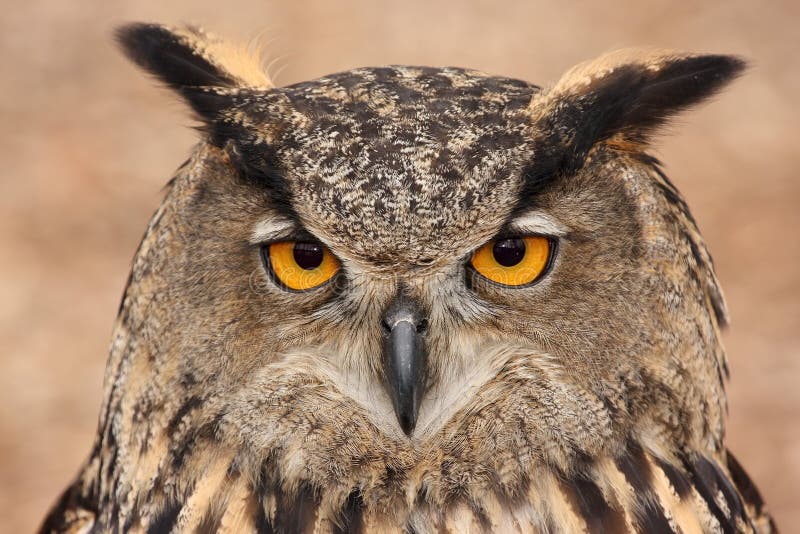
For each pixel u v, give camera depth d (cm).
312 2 600
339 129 291
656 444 293
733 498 295
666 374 292
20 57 561
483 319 293
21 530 337
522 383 292
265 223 292
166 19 574
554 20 591
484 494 292
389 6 595
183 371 292
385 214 290
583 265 291
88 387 389
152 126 517
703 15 591
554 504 292
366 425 293
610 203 292
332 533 292
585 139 291
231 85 296
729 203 474
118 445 295
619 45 569
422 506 292
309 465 292
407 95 292
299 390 293
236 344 292
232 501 292
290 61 543
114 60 564
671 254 292
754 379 387
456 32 576
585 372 292
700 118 526
